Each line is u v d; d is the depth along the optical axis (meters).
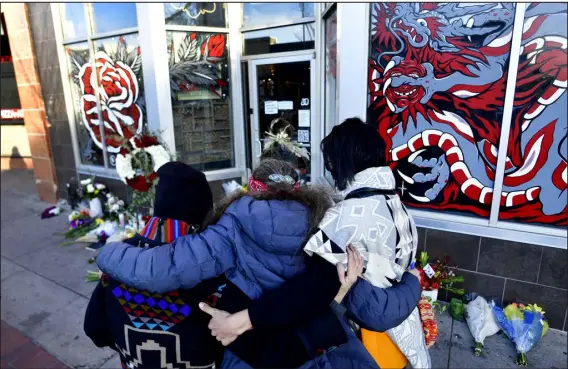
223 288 1.19
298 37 4.39
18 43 5.68
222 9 4.63
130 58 4.67
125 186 5.05
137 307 1.21
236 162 5.03
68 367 2.59
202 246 1.13
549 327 2.81
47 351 2.76
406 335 1.52
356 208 1.25
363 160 1.34
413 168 3.14
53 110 5.75
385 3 3.01
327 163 1.42
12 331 2.99
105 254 1.20
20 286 3.67
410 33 2.96
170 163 1.36
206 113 4.77
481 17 2.72
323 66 4.21
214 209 1.32
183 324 1.19
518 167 2.79
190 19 4.46
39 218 5.60
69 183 5.90
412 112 3.07
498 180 2.83
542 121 2.67
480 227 2.93
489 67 2.76
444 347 2.62
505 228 2.86
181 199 1.27
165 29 4.28
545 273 2.78
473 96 2.84
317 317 1.15
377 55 3.12
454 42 2.83
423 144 3.08
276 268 1.16
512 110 2.73
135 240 1.26
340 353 1.27
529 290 2.85
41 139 5.98
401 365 1.55
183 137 4.65
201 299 1.20
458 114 2.91
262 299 1.12
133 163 3.68
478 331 2.64
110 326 1.26
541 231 2.76
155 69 4.27
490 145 2.85
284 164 1.36
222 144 4.94
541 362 2.47
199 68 4.62
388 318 1.27
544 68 2.60
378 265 1.27
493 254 2.92
